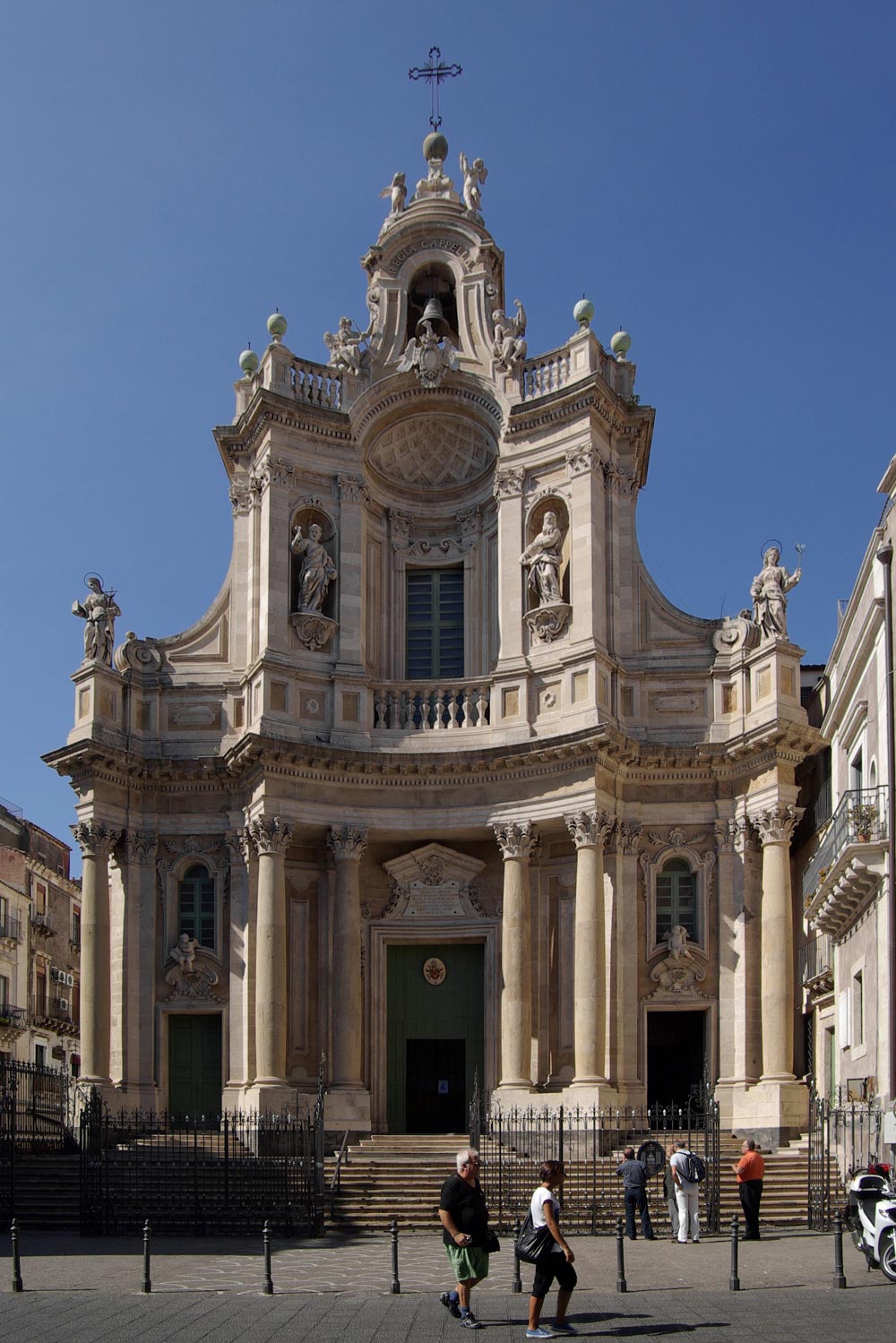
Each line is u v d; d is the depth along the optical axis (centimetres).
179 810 3994
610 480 4022
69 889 7394
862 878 2984
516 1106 3612
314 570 4000
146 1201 2995
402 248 4331
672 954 3762
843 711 3644
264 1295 2073
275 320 4169
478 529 4269
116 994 3888
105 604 4028
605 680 3800
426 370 4144
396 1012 3994
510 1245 2725
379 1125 3872
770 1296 2041
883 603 2973
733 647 3922
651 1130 3600
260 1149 3416
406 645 4259
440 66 4562
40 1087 4438
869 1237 2277
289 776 3806
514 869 3781
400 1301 2017
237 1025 3806
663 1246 2667
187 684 4047
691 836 3841
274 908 3716
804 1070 4212
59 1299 2038
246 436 4147
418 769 3850
